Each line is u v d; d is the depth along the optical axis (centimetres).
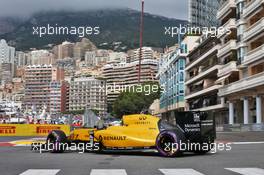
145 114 1442
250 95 4931
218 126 4603
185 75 8975
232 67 5359
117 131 1455
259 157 1287
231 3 5616
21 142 2275
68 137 1602
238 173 877
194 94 7825
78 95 12362
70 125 3178
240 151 1588
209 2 8912
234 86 5150
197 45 8225
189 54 8625
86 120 2838
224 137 2948
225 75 5753
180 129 1377
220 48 5984
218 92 6231
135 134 1409
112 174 861
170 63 9900
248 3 4938
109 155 1412
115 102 11581
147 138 1375
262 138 2800
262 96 4672
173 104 9612
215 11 8656
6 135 3169
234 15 5738
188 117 1391
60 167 1012
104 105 12219
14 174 873
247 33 4931
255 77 4516
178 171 916
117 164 1085
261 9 4638
